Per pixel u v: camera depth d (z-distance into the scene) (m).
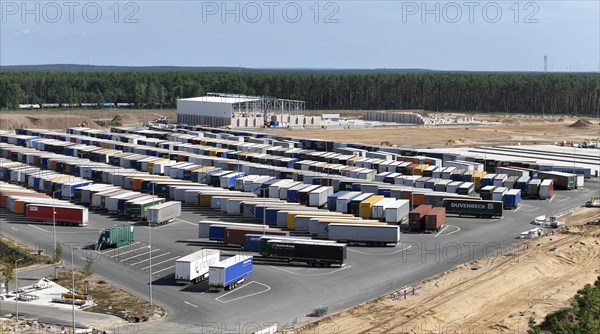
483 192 125.81
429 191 124.12
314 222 99.31
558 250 92.44
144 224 109.56
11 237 100.38
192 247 95.38
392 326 66.00
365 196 118.12
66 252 92.88
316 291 77.56
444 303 72.56
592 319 58.09
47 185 131.25
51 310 71.06
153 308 71.50
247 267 81.31
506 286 78.25
